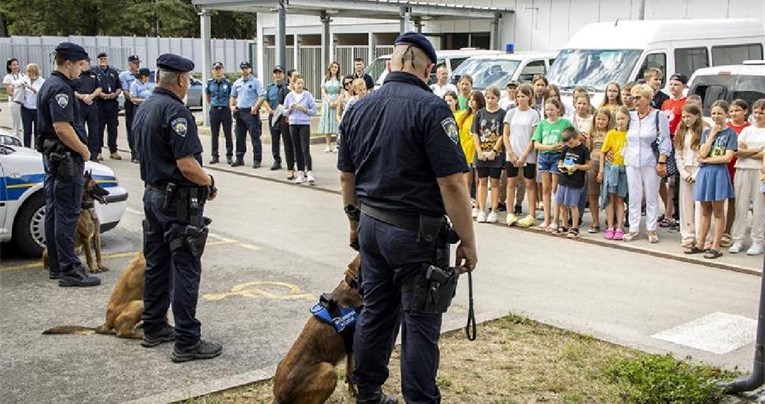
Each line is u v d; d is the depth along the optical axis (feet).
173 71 16.66
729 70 34.35
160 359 17.16
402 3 65.98
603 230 32.30
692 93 35.35
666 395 15.39
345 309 14.07
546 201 31.86
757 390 15.89
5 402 14.85
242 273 24.61
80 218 23.34
